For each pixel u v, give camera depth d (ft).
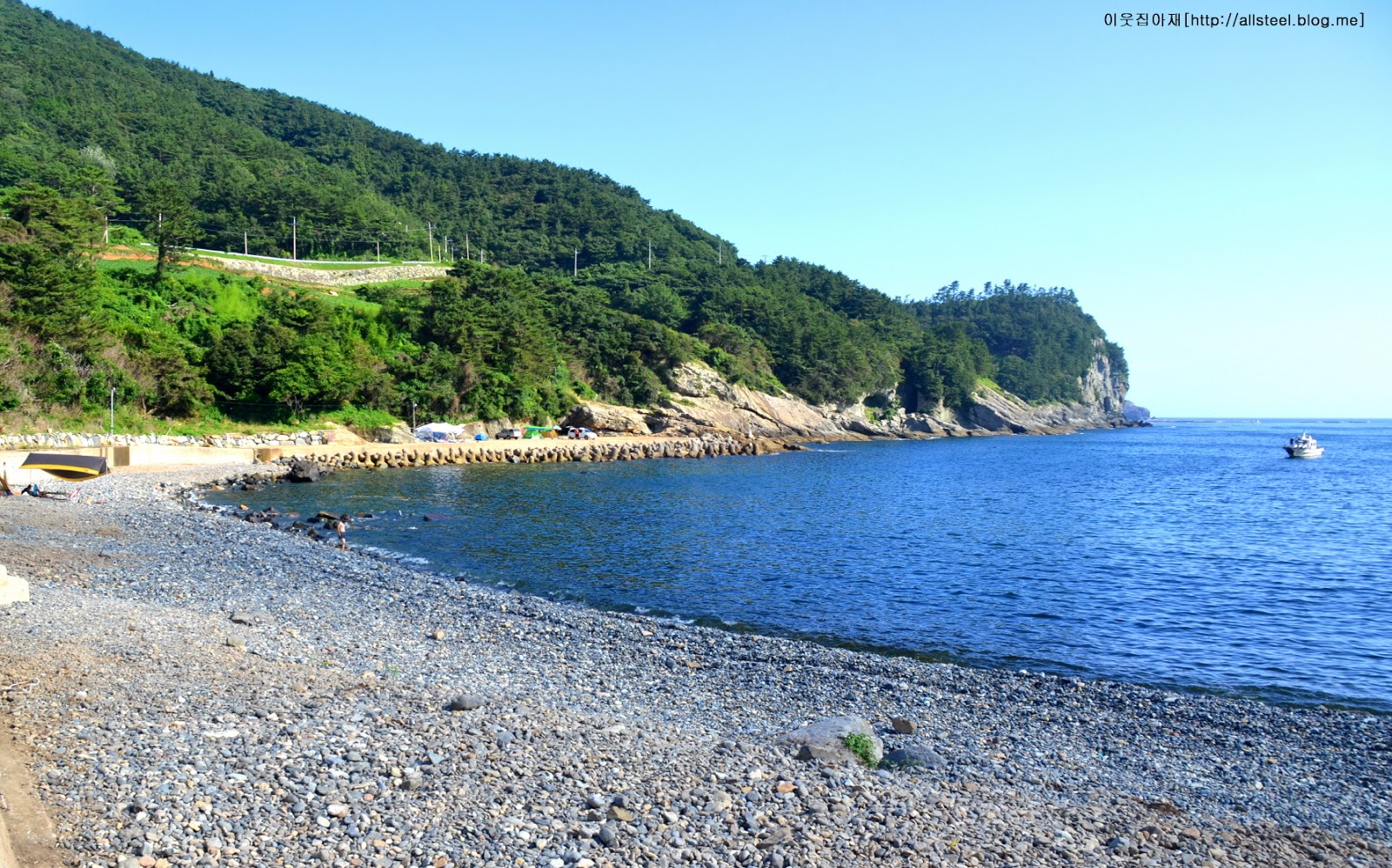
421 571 105.29
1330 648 78.13
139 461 209.46
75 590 73.00
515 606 85.15
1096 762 48.75
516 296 407.85
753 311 558.97
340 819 31.45
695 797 36.22
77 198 295.07
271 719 41.27
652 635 75.51
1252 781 46.44
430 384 332.39
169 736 37.60
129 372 247.70
